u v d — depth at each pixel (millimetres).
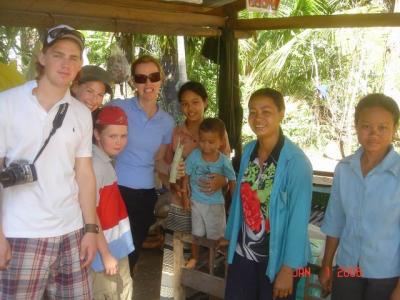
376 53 10094
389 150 2205
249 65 11008
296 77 10914
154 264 4602
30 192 2096
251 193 2547
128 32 4152
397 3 9148
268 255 2539
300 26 4406
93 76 2828
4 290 2148
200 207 3533
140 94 3340
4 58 4781
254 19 4707
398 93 10023
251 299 2654
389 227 2195
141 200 3432
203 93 3641
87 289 2348
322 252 3275
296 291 2727
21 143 2064
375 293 2260
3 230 2107
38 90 2117
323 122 11281
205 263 3748
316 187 4688
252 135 10195
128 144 3355
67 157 2182
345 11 9672
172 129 3570
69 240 2244
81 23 3816
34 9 3494
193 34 4672
